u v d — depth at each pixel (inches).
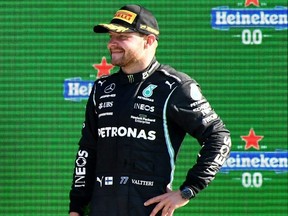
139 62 673.0
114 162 663.1
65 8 1060.5
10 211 1052.5
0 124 1053.8
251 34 1056.8
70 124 1058.1
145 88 667.4
